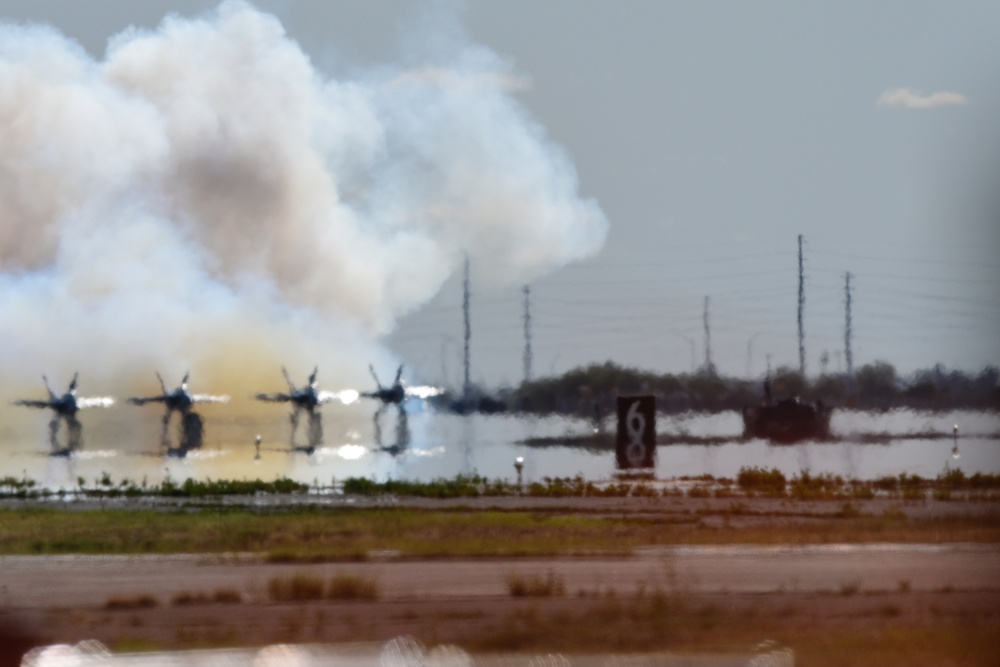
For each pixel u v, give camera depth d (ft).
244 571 474.08
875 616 356.79
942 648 299.99
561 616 352.69
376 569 473.26
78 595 416.05
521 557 504.43
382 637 326.85
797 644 307.78
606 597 393.09
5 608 385.09
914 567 469.98
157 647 316.81
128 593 419.33
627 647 307.17
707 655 295.89
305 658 302.86
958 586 418.31
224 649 313.53
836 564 477.77
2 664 303.07
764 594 400.26
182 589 428.56
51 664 301.22
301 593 403.34
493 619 355.56
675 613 359.25
